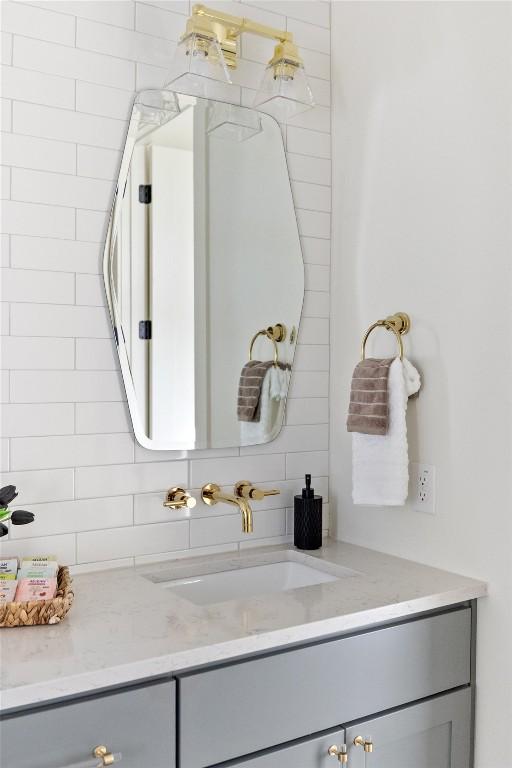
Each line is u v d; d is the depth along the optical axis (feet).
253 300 6.26
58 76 5.32
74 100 5.38
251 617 4.53
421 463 5.79
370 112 6.32
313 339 6.72
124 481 5.63
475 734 5.37
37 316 5.24
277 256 6.42
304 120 6.63
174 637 4.16
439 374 5.63
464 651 5.30
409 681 4.99
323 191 6.75
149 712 3.92
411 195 5.90
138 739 3.89
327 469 6.77
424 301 5.77
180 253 5.85
